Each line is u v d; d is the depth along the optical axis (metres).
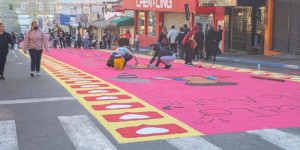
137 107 7.06
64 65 15.86
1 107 7.13
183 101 7.64
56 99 7.89
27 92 8.80
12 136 5.18
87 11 67.44
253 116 6.35
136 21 41.31
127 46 14.49
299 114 6.50
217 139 5.03
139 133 5.30
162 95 8.34
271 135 5.22
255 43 21.92
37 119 6.17
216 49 19.44
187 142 4.89
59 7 83.00
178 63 17.06
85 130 5.48
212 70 13.98
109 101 7.62
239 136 5.17
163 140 4.98
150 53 24.75
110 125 5.75
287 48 19.45
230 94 8.45
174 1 28.44
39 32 11.80
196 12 25.36
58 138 5.10
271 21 20.64
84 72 12.98
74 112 6.68
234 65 16.56
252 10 21.73
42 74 12.48
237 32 23.56
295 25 18.75
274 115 6.43
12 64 16.69
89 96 8.20
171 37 22.62
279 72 13.70
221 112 6.64
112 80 10.80
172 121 6.00
